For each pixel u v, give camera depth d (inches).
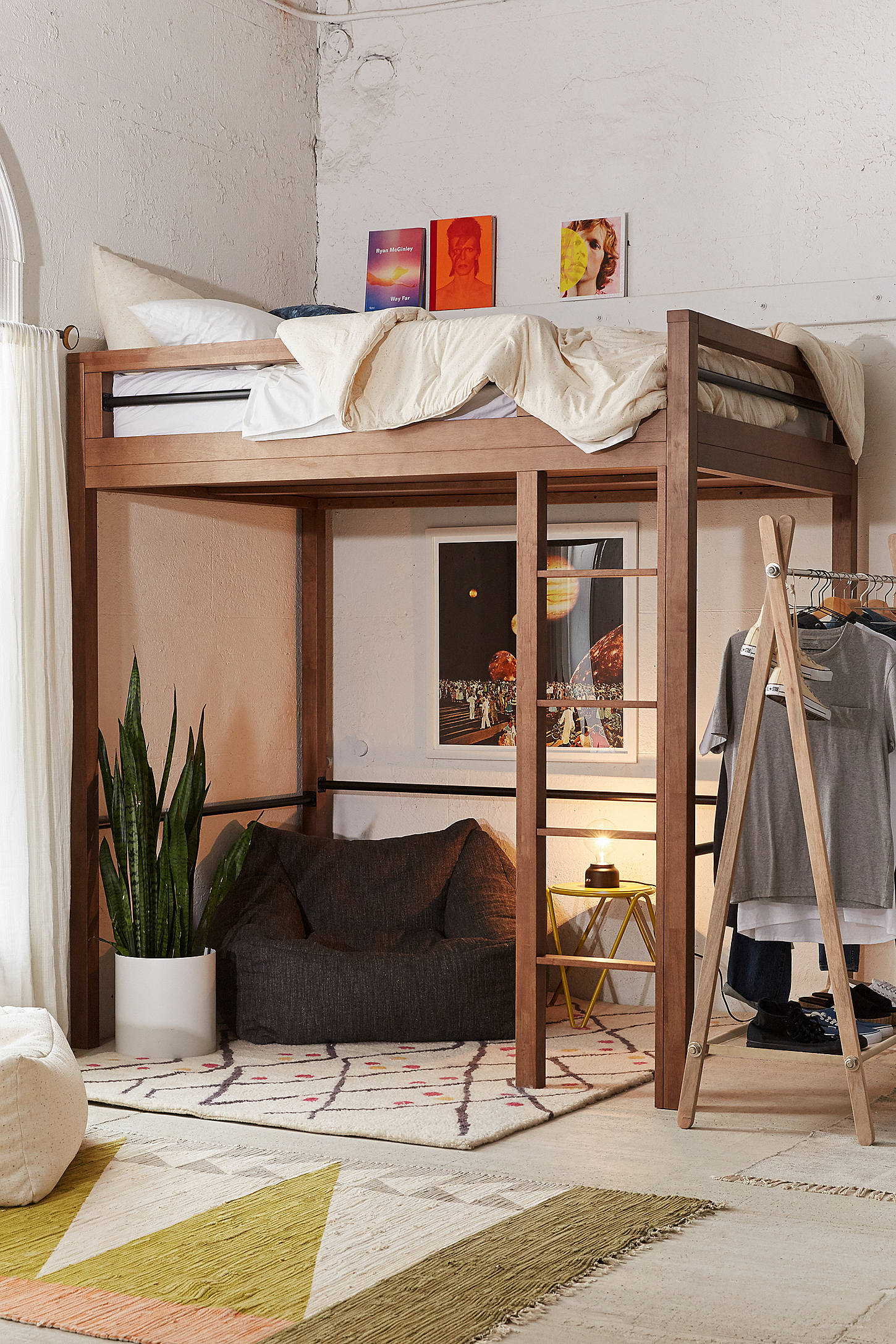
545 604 166.4
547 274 223.3
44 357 180.2
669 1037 159.2
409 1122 152.5
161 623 206.8
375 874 215.9
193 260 213.2
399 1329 102.3
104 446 186.5
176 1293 108.8
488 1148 145.3
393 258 233.5
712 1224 123.4
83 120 192.2
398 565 234.2
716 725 156.9
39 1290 109.7
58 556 182.4
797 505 204.8
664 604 156.4
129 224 200.5
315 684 236.5
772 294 205.8
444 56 230.7
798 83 205.3
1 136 179.6
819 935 156.6
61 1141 132.6
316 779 236.4
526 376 158.9
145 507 203.3
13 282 181.2
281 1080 171.6
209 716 216.5
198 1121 156.3
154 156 205.0
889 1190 132.3
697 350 155.3
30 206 183.6
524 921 166.4
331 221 238.7
